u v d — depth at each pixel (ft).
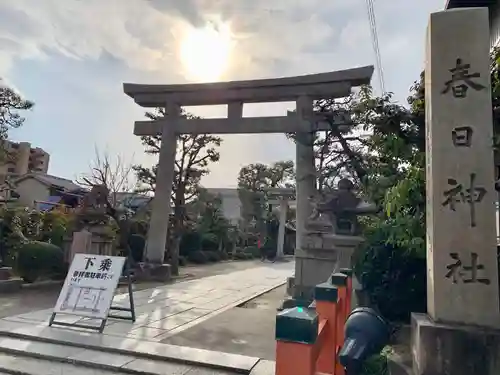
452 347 9.23
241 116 39.17
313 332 6.12
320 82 34.76
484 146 10.15
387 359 10.22
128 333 17.84
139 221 57.36
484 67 10.43
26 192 79.51
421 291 14.73
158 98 42.47
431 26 10.92
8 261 33.99
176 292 32.48
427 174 11.11
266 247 95.40
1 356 14.80
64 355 14.78
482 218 9.88
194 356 14.85
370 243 16.65
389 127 17.46
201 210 81.61
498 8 18.79
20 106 44.83
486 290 9.58
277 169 106.01
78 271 19.80
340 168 29.22
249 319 22.86
